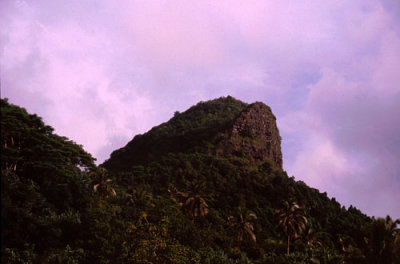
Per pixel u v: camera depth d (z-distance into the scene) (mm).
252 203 117438
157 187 125438
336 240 90688
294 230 67125
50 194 54000
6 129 52375
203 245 57031
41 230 43031
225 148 167625
